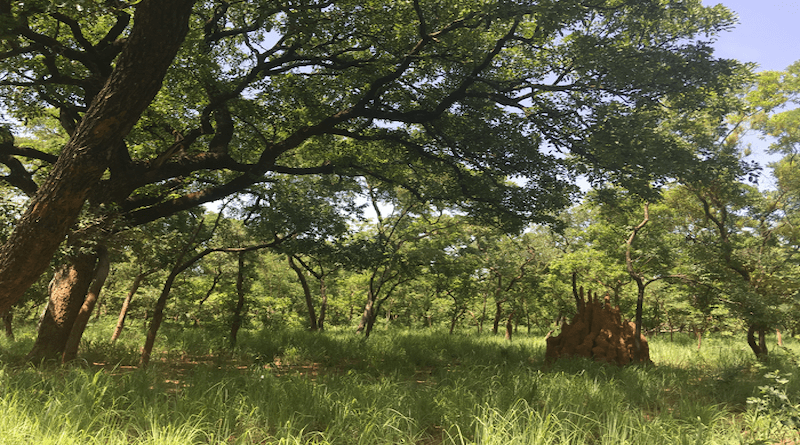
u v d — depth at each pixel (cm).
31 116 1146
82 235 727
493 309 3256
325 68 1284
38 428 430
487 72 1198
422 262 2073
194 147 1400
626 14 1032
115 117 527
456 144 1256
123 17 926
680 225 1794
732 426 587
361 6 1134
